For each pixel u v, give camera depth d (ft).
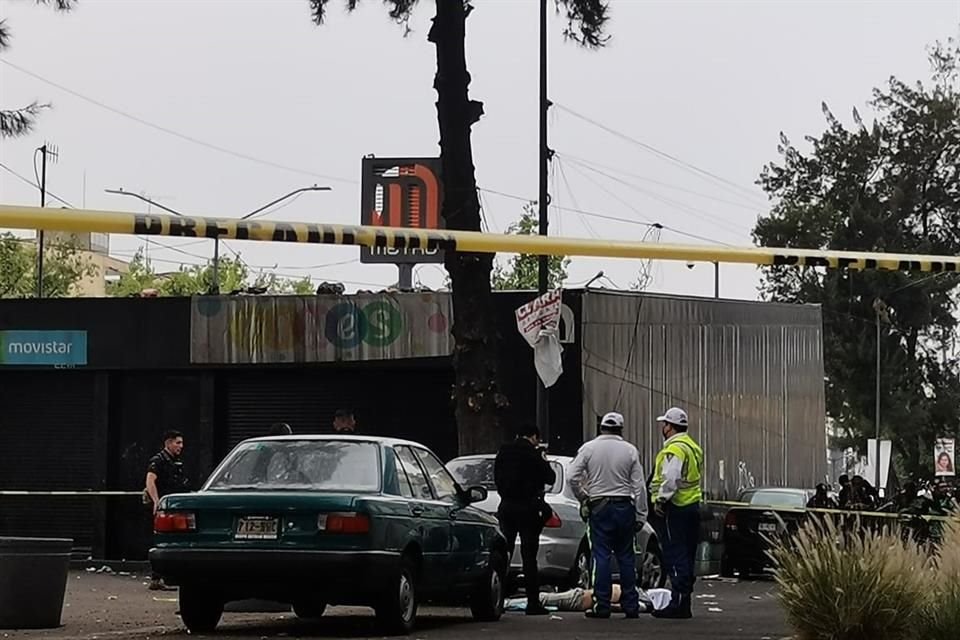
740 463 117.50
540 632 51.01
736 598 75.20
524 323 77.61
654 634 50.39
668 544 59.52
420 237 48.42
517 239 50.26
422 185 125.08
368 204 125.90
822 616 42.04
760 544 98.37
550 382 77.00
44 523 100.68
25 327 100.78
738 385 117.70
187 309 99.91
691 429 110.83
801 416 128.26
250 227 45.60
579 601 62.75
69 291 244.63
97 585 77.92
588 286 110.52
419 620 56.54
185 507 47.85
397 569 48.21
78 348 100.37
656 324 107.14
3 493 95.86
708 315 113.70
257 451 50.19
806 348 129.70
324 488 48.67
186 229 44.16
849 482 109.70
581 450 59.00
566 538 69.67
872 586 41.86
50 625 52.42
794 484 126.52
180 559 47.44
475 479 70.33
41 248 162.30
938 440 188.34
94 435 100.48
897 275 214.28
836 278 214.07
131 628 52.44
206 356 99.50
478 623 55.47
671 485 58.65
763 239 221.46
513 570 68.23
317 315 99.30
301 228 46.75
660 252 52.19
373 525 47.09
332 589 47.03
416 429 99.45
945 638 41.06
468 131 81.30
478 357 79.77
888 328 213.05
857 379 211.82
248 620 56.70
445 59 81.10
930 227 225.15
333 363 99.09
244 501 47.39
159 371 100.73
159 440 100.73
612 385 101.81
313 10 80.94
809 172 228.02
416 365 98.27
